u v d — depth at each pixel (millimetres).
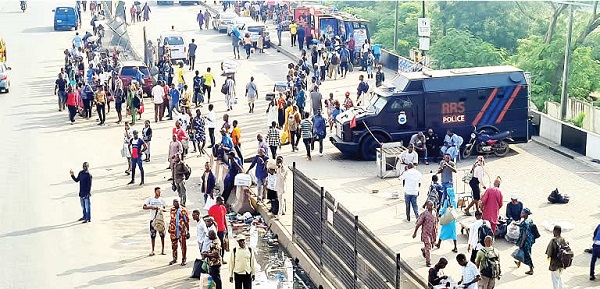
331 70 63469
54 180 40875
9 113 55406
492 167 40281
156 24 98375
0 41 70625
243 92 60281
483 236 27109
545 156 41812
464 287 24234
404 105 41781
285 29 88625
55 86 59500
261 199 36250
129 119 53594
